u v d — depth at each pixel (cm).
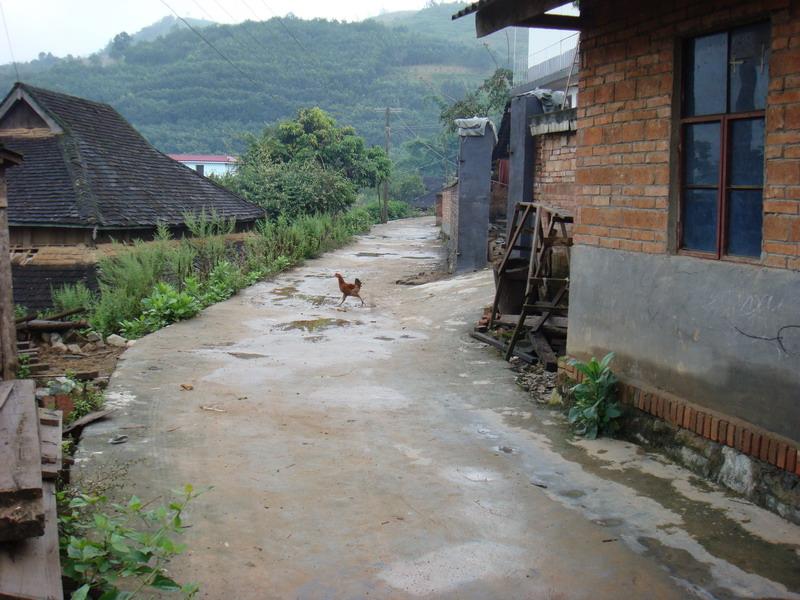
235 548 428
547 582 397
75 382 776
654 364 605
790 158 470
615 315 654
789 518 470
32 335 1112
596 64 668
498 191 2370
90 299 1384
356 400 760
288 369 899
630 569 411
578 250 709
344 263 2272
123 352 1028
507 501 504
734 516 478
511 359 927
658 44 589
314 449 604
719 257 543
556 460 584
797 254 466
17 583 276
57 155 1845
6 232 815
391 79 9456
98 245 1647
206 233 1988
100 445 599
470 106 3572
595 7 663
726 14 519
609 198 659
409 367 909
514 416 703
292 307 1434
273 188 3209
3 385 523
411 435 645
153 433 635
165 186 2097
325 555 423
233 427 658
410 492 518
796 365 465
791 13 466
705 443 548
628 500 504
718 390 534
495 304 1055
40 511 299
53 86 8069
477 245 1814
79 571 330
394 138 8162
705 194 562
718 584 395
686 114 578
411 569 409
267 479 536
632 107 623
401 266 2205
